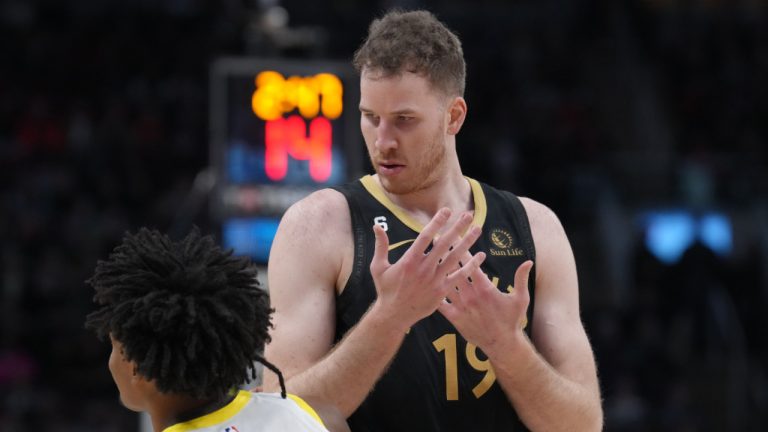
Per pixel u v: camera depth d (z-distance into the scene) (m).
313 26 45.31
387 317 7.32
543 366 7.79
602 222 39.03
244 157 19.38
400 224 8.27
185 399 6.68
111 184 35.97
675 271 33.69
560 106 42.72
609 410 29.58
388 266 7.29
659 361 30.95
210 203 20.94
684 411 30.14
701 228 39.34
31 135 37.53
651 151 43.50
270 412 6.81
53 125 37.78
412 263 7.22
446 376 8.01
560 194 39.34
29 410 28.42
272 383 7.95
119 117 38.12
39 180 35.75
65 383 30.03
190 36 42.31
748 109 44.72
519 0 48.91
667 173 40.41
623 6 48.47
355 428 8.01
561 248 8.57
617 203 39.72
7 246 32.84
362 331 7.43
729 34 47.91
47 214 34.59
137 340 6.54
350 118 19.62
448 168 8.41
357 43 44.94
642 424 29.34
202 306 6.57
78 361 30.52
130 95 40.00
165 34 42.12
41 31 42.12
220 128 19.31
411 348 8.02
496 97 42.94
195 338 6.49
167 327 6.46
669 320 33.03
